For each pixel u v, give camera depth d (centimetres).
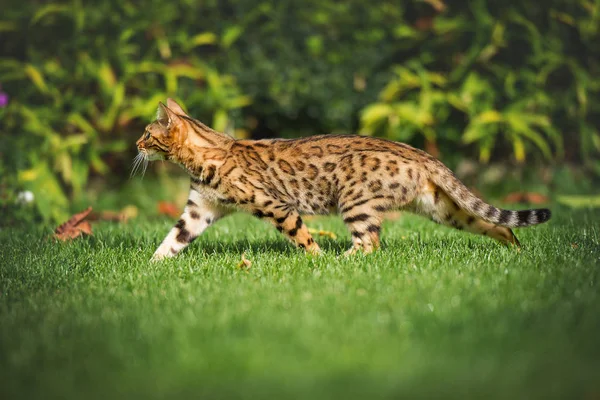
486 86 1383
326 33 1437
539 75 1398
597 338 469
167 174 1401
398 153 802
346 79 1406
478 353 453
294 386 411
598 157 1488
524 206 1267
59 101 1324
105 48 1362
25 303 604
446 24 1409
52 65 1336
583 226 945
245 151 821
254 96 1398
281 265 714
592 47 1442
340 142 821
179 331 502
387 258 735
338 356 452
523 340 470
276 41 1408
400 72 1385
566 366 426
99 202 1316
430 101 1366
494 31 1385
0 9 1352
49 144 1270
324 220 1099
